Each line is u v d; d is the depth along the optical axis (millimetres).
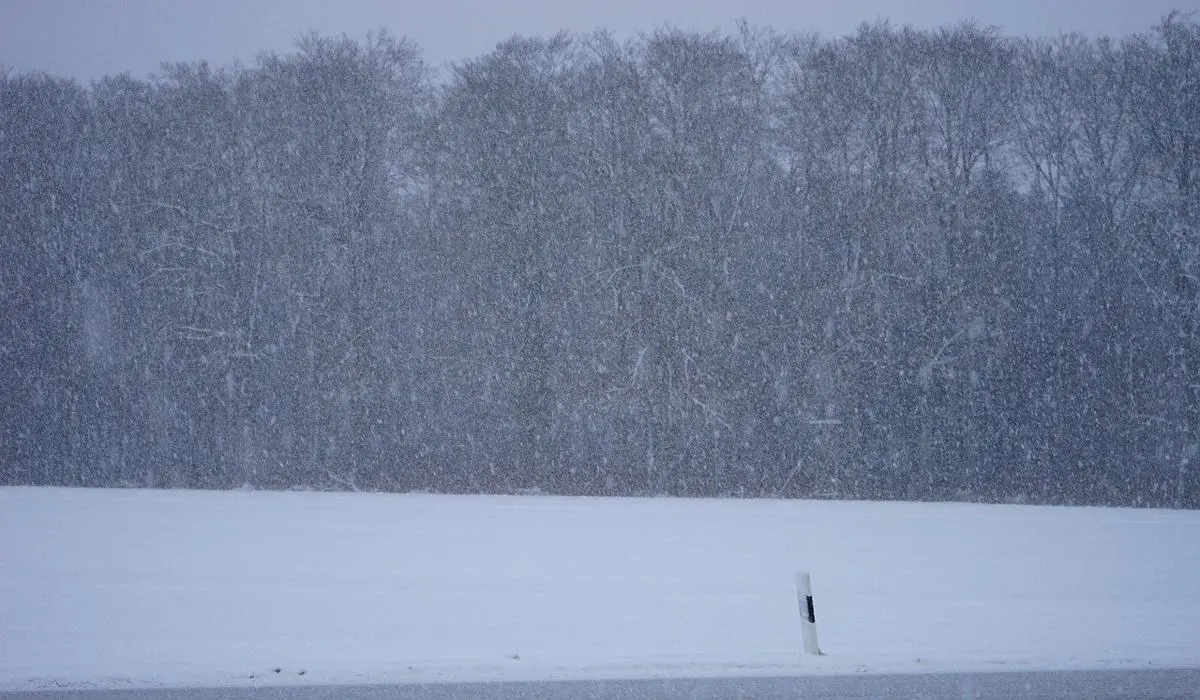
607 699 11258
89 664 12172
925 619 16188
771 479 51562
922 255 52625
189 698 10906
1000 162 52781
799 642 14539
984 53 52250
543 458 52531
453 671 12234
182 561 19891
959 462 51344
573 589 18078
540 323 53875
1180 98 49719
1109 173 51781
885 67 53156
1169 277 50156
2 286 54562
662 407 52062
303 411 53375
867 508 37031
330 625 14672
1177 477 49125
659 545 24344
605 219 54531
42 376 54312
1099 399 50531
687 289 53094
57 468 54062
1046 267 52625
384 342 54188
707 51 54500
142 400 54250
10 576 17641
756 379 52312
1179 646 14617
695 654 13484
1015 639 14898
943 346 51406
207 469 53688
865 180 53625
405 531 25969
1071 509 38094
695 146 53875
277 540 23484
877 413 51781
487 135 54531
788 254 54062
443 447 53250
